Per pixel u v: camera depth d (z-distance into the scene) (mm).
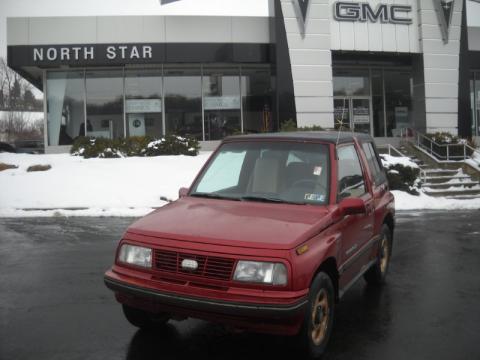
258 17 20812
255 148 5145
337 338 4664
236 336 4621
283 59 20172
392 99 24172
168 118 21812
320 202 4574
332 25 20562
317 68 20344
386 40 21156
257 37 20812
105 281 4160
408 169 16344
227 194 4926
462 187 17484
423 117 21859
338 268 4406
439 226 11258
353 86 23766
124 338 4559
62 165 16500
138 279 3980
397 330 4887
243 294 3637
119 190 14172
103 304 5539
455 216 12867
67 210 12695
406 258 8078
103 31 20047
